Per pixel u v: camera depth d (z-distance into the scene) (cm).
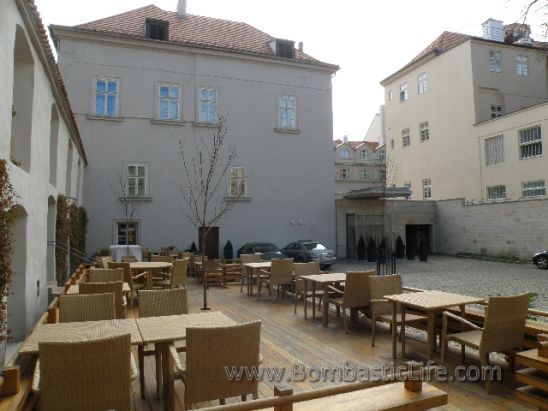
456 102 2762
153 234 1888
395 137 3362
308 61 2219
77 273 969
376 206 2395
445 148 2852
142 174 1894
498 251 2264
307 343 648
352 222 2320
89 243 1791
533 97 2775
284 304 996
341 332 716
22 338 593
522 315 473
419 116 3106
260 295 1123
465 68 2694
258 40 2325
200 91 2023
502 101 2703
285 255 1792
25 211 585
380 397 260
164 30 1994
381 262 1964
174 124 1955
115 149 1856
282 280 1026
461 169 2716
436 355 579
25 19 538
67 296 490
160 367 456
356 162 4891
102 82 1864
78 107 1812
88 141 1819
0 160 435
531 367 388
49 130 775
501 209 2258
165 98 1964
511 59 2750
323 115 2266
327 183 2250
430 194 2991
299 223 2175
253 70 2131
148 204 1889
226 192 2028
